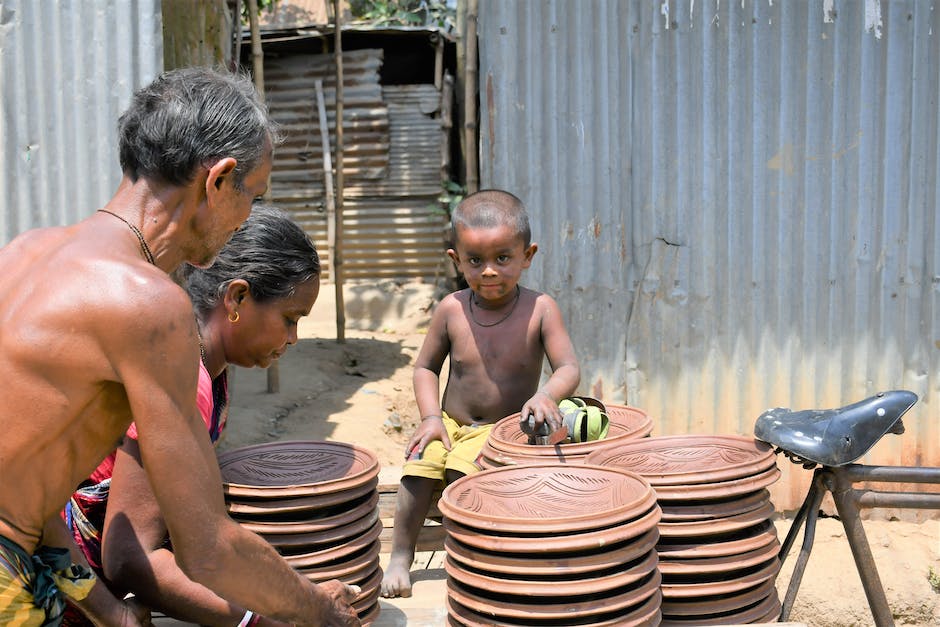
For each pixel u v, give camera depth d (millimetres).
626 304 4734
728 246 4695
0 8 4062
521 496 2115
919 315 4719
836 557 4551
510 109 4652
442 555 3793
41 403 1452
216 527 1523
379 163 9258
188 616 1860
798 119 4621
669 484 2031
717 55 4586
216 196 1600
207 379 1939
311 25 8742
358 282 9312
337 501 1996
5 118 4121
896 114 4609
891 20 4551
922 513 4879
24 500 1516
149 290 1455
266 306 1938
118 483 1848
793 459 2527
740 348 4746
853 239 4684
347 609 1845
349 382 7023
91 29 4113
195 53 4852
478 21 4941
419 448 2830
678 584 2047
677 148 4633
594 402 2764
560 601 1802
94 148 4176
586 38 4594
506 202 3055
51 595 1600
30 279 1495
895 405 2467
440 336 3287
